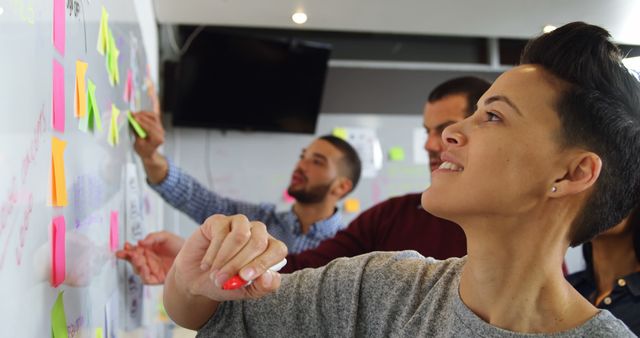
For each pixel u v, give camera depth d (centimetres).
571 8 263
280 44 353
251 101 355
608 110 77
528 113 78
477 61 404
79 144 95
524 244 78
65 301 85
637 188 81
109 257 126
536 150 77
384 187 382
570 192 77
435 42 404
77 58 94
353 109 384
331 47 359
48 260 75
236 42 347
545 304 78
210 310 94
